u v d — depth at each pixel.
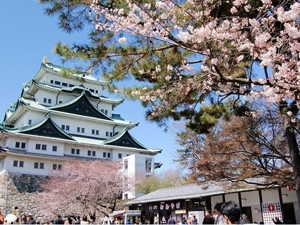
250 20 5.39
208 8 6.00
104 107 50.03
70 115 42.19
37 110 40.41
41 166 36.12
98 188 28.56
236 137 12.09
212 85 7.95
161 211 25.31
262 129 12.08
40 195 32.75
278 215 16.58
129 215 23.44
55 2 7.30
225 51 6.17
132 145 44.84
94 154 41.56
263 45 5.48
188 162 22.19
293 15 4.68
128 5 6.64
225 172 12.88
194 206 22.38
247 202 18.66
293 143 7.65
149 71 7.79
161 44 7.39
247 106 9.91
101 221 24.95
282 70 5.47
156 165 45.09
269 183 12.40
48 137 36.81
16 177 33.91
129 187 32.12
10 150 33.41
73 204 29.83
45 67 45.09
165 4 6.20
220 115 9.02
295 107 7.51
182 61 7.38
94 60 7.36
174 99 8.16
